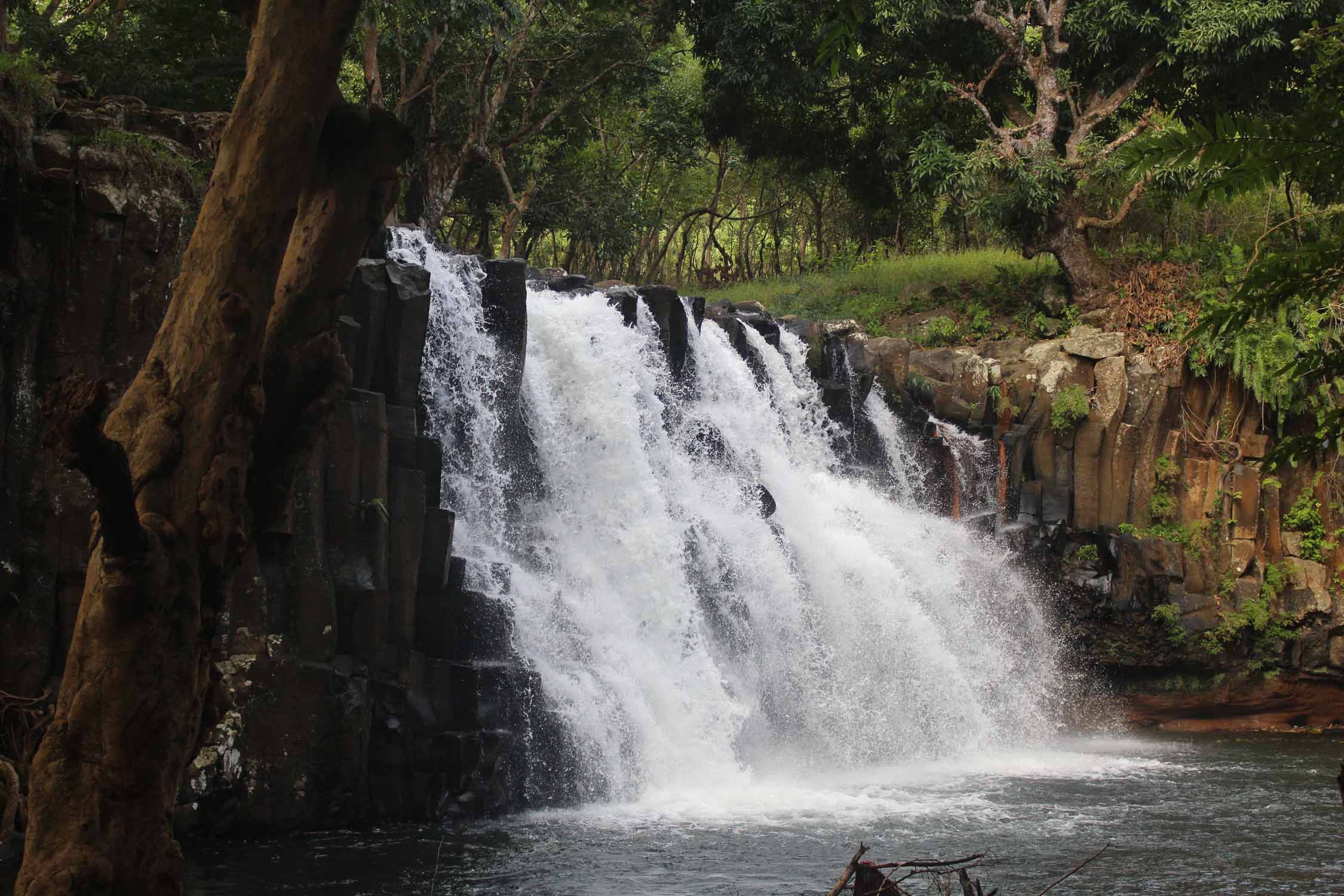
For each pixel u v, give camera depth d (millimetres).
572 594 17844
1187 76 28375
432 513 15289
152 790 5504
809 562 21484
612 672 17031
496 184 36906
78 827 5383
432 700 14844
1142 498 25656
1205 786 17859
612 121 42625
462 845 13141
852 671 21031
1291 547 26141
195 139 14633
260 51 5578
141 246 13359
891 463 25078
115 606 5273
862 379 25312
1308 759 20906
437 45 28828
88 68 24266
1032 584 24641
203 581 5676
